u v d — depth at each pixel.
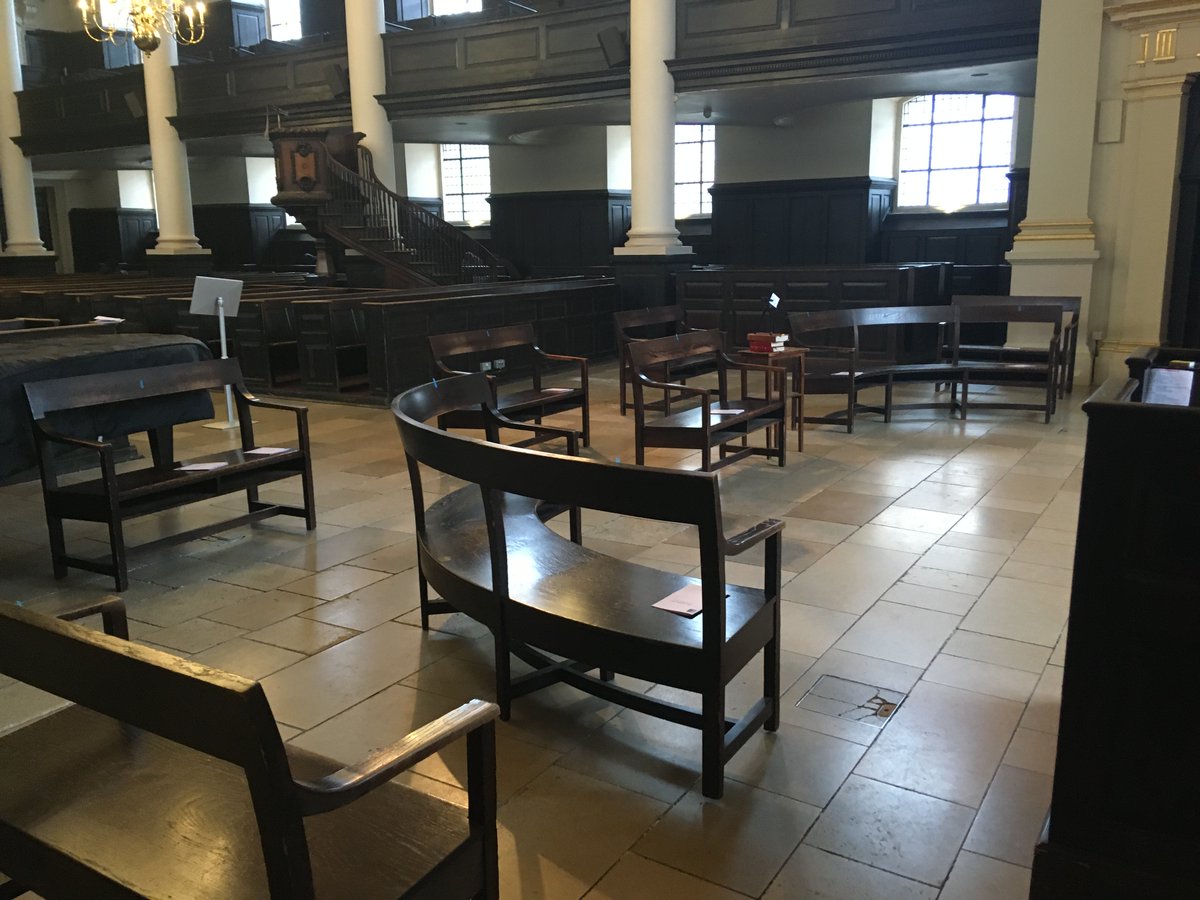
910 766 2.82
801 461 6.62
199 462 4.93
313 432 7.92
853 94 12.28
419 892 1.76
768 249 16.48
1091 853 2.02
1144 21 8.84
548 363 11.06
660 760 2.88
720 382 6.82
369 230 13.57
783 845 2.46
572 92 12.72
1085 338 9.67
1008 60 9.88
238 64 15.91
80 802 1.96
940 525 5.12
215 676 1.46
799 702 3.22
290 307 10.14
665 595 3.04
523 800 2.68
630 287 12.35
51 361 5.12
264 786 1.47
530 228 18.98
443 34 13.62
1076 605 1.93
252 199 21.80
